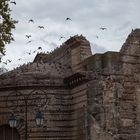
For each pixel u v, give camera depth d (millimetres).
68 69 50281
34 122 46438
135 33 46594
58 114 47125
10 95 47812
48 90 47281
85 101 44875
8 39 35844
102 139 42844
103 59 45031
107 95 43750
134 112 44688
